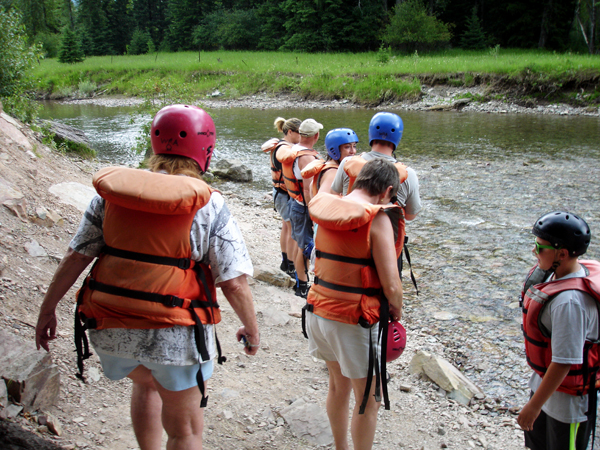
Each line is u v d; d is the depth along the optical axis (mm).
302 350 4004
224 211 2059
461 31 50562
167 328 1920
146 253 1914
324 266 2529
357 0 48938
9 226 4320
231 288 2062
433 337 4645
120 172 1932
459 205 8969
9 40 9133
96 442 2635
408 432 3139
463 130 17562
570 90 23406
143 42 65812
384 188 2562
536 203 8938
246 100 29562
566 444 2373
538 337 2350
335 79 28891
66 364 3145
